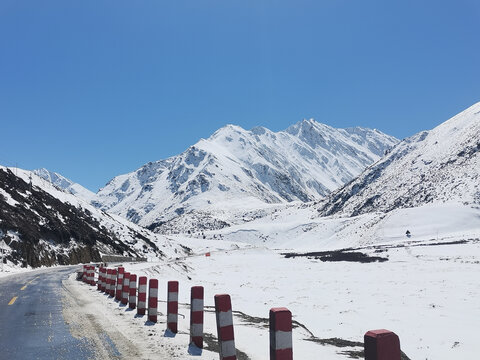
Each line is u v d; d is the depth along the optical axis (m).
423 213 131.00
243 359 7.11
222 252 104.31
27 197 65.62
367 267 52.22
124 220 123.69
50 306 12.72
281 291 28.48
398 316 17.64
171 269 40.59
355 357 8.35
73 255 59.12
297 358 8.03
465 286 29.67
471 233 104.44
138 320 10.19
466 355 11.22
